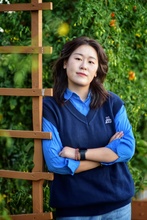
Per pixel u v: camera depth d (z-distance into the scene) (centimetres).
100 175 312
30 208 346
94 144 313
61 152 307
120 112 323
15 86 335
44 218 327
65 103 316
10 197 346
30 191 346
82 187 310
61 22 371
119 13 416
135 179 437
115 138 315
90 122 314
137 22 432
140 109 443
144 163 446
